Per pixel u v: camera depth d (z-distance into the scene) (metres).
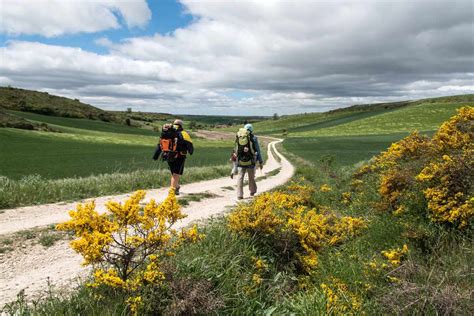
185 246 4.56
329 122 172.12
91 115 144.50
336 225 6.72
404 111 141.88
